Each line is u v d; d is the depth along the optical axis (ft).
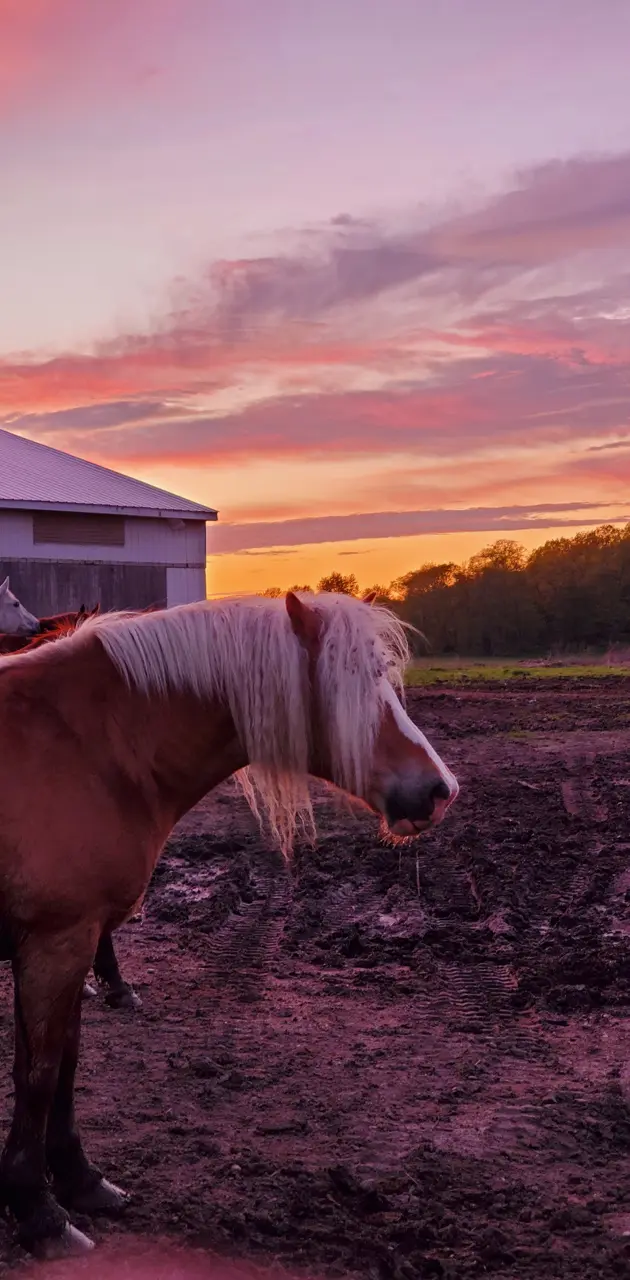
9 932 10.24
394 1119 13.67
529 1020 17.48
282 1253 10.46
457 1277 10.11
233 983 19.19
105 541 73.51
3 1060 15.42
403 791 10.54
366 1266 10.30
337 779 10.93
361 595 11.78
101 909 10.37
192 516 77.25
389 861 28.02
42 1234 10.23
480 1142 13.09
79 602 72.18
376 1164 12.42
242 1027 16.99
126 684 10.85
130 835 10.51
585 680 98.53
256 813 12.04
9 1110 13.62
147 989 18.80
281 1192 11.59
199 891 25.66
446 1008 17.98
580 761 46.44
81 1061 15.47
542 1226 11.16
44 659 10.94
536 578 194.18
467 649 192.95
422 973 19.65
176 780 11.09
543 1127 13.53
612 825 32.09
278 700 10.85
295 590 11.69
